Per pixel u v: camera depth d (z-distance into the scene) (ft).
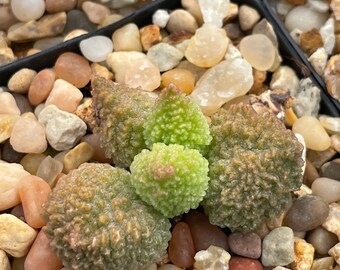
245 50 0.43
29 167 0.39
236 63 0.42
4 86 0.43
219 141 0.35
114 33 0.45
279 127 0.35
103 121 0.36
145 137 0.35
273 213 0.34
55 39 0.46
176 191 0.32
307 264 0.35
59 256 0.33
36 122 0.39
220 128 0.35
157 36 0.44
